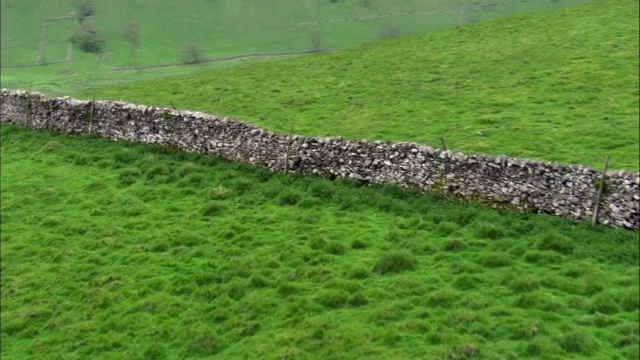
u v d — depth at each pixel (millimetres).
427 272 23062
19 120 42281
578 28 56750
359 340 19422
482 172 27312
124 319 22562
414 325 19766
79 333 22172
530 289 21297
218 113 44000
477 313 20125
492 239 25078
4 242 29062
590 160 31438
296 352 19188
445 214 26938
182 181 32531
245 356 19547
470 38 59000
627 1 61781
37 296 24844
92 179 34344
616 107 39125
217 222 28672
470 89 45250
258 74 55656
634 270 22031
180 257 26078
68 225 29734
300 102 45562
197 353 20297
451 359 17906
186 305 22984
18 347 22062
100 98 51375
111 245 27703
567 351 18125
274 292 22875
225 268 24969
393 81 49094
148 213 30281
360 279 23062
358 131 37812
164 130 36000
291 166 31359
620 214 24562
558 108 39906
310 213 28344
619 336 18594
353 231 26609
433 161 28406
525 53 52188
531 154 32500
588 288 21125
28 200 32719
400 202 28188
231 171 32594
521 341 18656
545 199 25969
